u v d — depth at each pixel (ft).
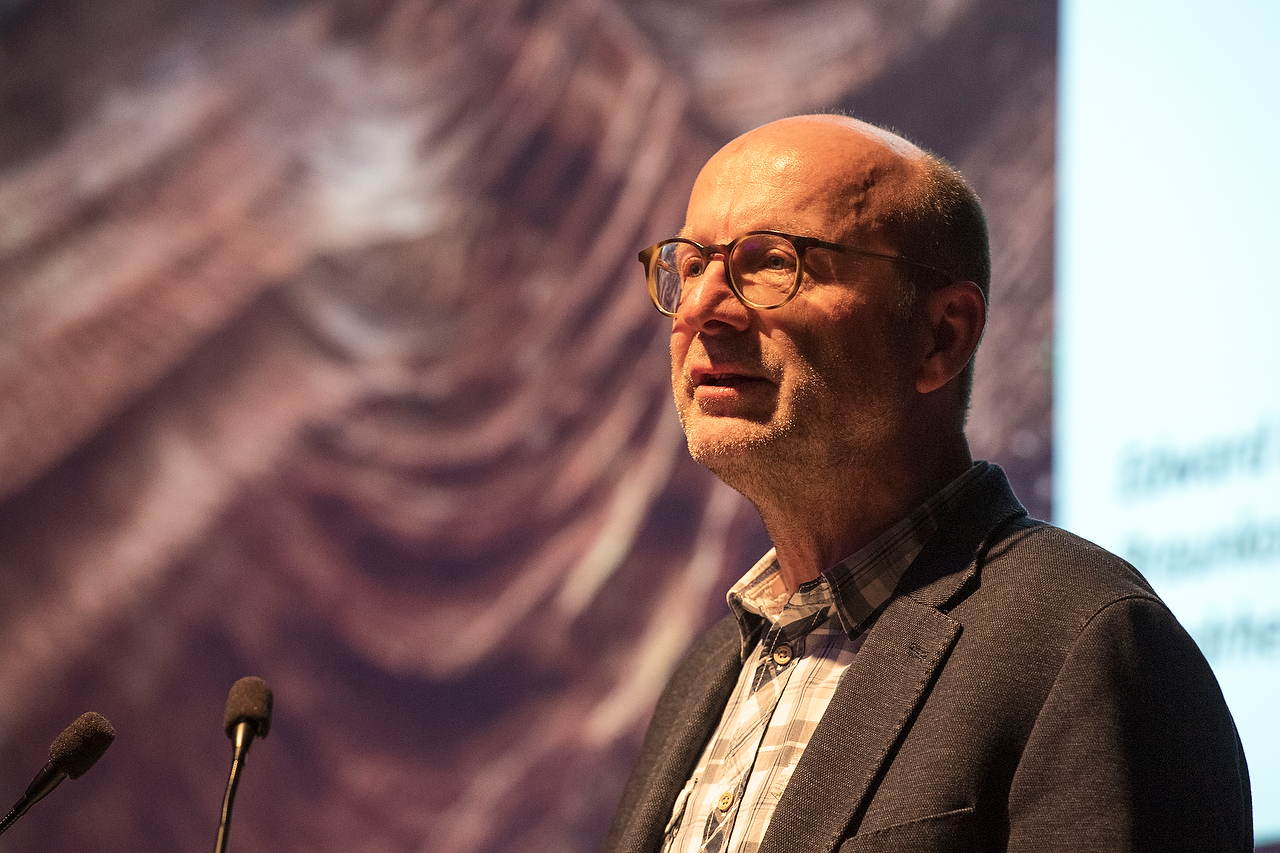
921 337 6.59
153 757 22.07
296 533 22.58
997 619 5.73
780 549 7.09
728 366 6.52
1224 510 15.15
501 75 23.16
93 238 23.73
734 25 21.74
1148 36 16.96
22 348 23.47
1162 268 16.35
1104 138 17.30
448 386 22.67
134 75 24.14
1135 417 16.35
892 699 5.71
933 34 19.99
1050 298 17.99
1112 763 5.09
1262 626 14.44
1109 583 5.69
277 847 21.61
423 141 23.38
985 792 5.29
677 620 20.97
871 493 6.66
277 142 23.76
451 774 21.56
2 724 22.34
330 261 23.27
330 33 23.91
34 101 24.20
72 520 22.97
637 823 6.79
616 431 21.88
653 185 22.00
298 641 22.29
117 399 23.25
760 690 6.61
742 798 6.16
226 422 23.03
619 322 22.11
